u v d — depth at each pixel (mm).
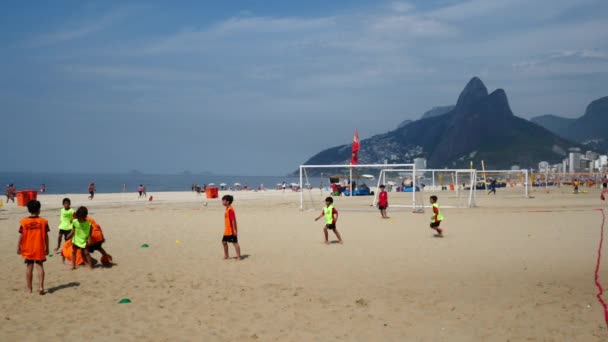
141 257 10734
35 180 185375
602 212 22188
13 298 7195
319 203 32531
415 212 24188
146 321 6016
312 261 10141
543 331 5434
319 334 5484
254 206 29359
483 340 5195
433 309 6422
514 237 13828
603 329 5453
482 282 7988
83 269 9391
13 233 15461
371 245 12422
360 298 7059
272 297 7168
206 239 13773
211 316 6223
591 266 9312
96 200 36719
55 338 5375
